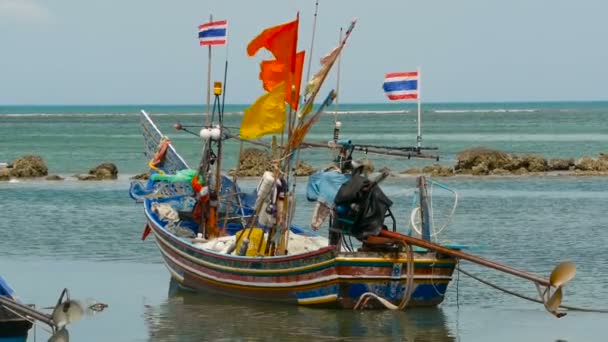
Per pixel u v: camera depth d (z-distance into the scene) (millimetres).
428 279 39031
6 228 63406
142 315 39188
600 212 70125
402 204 76312
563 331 36406
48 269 49062
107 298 42469
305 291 39188
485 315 39031
